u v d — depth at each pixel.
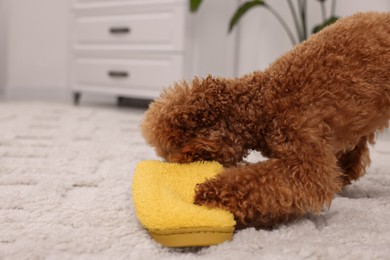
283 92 0.76
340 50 0.79
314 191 0.71
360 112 0.77
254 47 2.81
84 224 0.75
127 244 0.67
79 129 1.92
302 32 2.60
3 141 1.57
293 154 0.72
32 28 3.80
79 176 1.08
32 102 3.31
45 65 3.85
